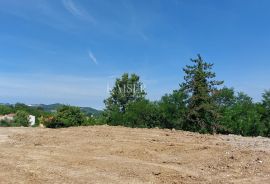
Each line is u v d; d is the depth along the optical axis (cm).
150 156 1254
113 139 1524
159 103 3148
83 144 1419
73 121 3003
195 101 3086
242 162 1208
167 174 1054
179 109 3088
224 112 3105
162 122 3105
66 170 1054
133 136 1609
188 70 3172
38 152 1274
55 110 3152
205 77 3166
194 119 3058
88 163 1132
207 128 3038
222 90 3238
